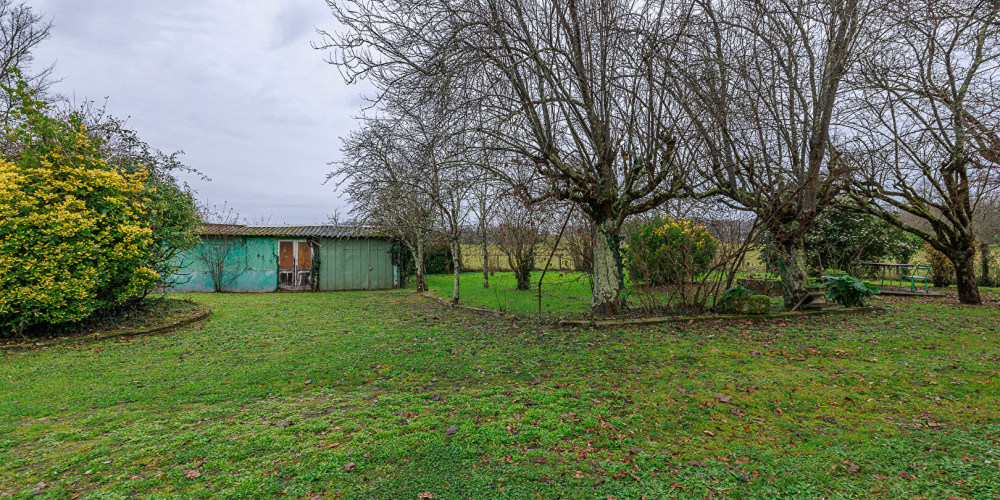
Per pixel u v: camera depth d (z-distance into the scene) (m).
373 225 16.03
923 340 6.37
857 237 14.88
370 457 3.06
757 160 7.97
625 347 6.23
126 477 2.84
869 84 8.33
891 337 6.59
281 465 2.97
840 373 4.87
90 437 3.48
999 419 3.51
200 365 5.71
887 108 8.88
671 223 12.88
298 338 7.41
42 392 4.66
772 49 7.70
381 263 18.56
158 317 9.02
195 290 17.00
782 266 9.26
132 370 5.50
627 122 7.84
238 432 3.53
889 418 3.63
